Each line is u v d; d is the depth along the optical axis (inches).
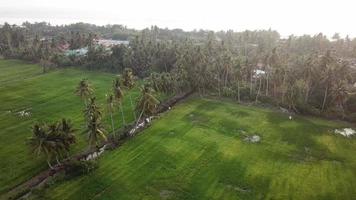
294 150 3184.1
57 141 2637.8
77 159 2989.7
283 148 3221.0
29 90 5000.0
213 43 6855.3
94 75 5959.6
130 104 4421.8
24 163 2930.6
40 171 2819.9
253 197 2456.9
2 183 2645.2
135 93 4916.3
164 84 4370.1
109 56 6451.8
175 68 5285.4
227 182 2642.7
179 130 3592.5
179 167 2856.8
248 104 4480.8
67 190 2539.4
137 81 5615.2
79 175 2741.1
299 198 2444.6
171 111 4173.2
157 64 5910.4
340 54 7017.7
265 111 4217.5
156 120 3870.6
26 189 2564.0
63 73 6077.8
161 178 2691.9
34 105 4360.2
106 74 6048.2
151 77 4694.9
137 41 7126.0
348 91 4109.3
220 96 4783.5
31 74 5999.0
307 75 4392.2
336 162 2965.1
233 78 4943.4
